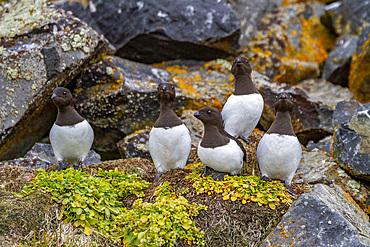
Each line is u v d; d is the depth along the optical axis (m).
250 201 7.73
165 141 8.52
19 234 7.27
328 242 7.11
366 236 7.29
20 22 12.41
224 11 14.30
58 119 8.83
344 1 17.50
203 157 8.23
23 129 11.85
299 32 16.58
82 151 9.10
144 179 9.58
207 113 8.10
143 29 14.43
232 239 7.52
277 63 15.14
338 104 11.16
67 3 15.84
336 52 16.42
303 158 10.83
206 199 7.88
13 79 11.35
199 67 14.60
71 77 12.27
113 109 12.45
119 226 7.76
